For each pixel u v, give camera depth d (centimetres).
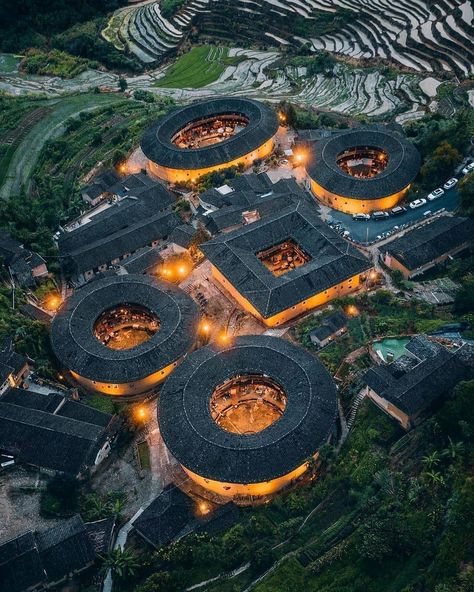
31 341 12812
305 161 17412
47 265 15150
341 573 8719
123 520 10369
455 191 15462
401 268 13612
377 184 15338
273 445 10144
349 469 10062
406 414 10075
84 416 11575
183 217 16425
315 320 12850
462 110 17862
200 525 9869
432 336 11556
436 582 8150
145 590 9006
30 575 9356
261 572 9138
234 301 13812
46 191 17938
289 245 14700
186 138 19262
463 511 8600
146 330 13638
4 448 11075
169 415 10912
